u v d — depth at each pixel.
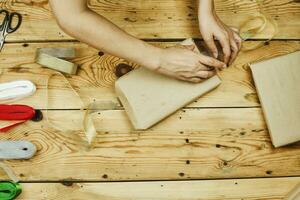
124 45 1.07
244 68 1.25
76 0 0.99
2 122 1.21
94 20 1.02
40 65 1.26
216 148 1.19
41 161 1.18
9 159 1.18
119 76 1.25
